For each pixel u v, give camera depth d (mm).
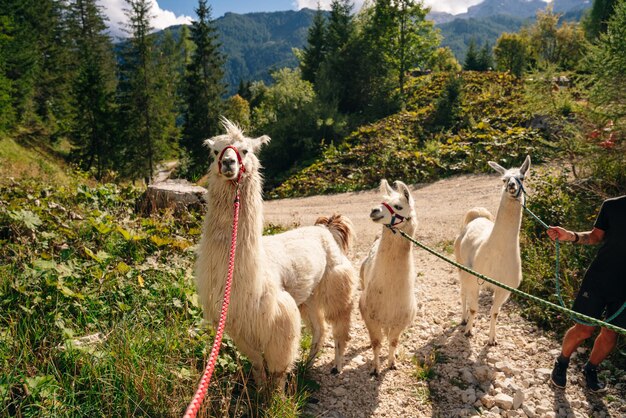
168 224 6652
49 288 3844
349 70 30031
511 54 48812
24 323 3334
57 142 37469
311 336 4801
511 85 24906
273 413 3268
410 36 33344
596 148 7289
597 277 3650
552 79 11508
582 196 7199
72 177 12336
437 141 18781
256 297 3211
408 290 3967
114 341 3404
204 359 3609
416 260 7879
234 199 3105
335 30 37094
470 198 12531
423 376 4199
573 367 4250
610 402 3783
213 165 3148
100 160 30953
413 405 3822
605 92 7211
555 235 3879
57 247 5090
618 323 3574
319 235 4469
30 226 5016
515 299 5699
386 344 4895
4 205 6008
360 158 19047
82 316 3779
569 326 4875
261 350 3434
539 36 46938
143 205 7992
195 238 6566
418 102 28953
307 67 44188
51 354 3148
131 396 3010
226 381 3520
